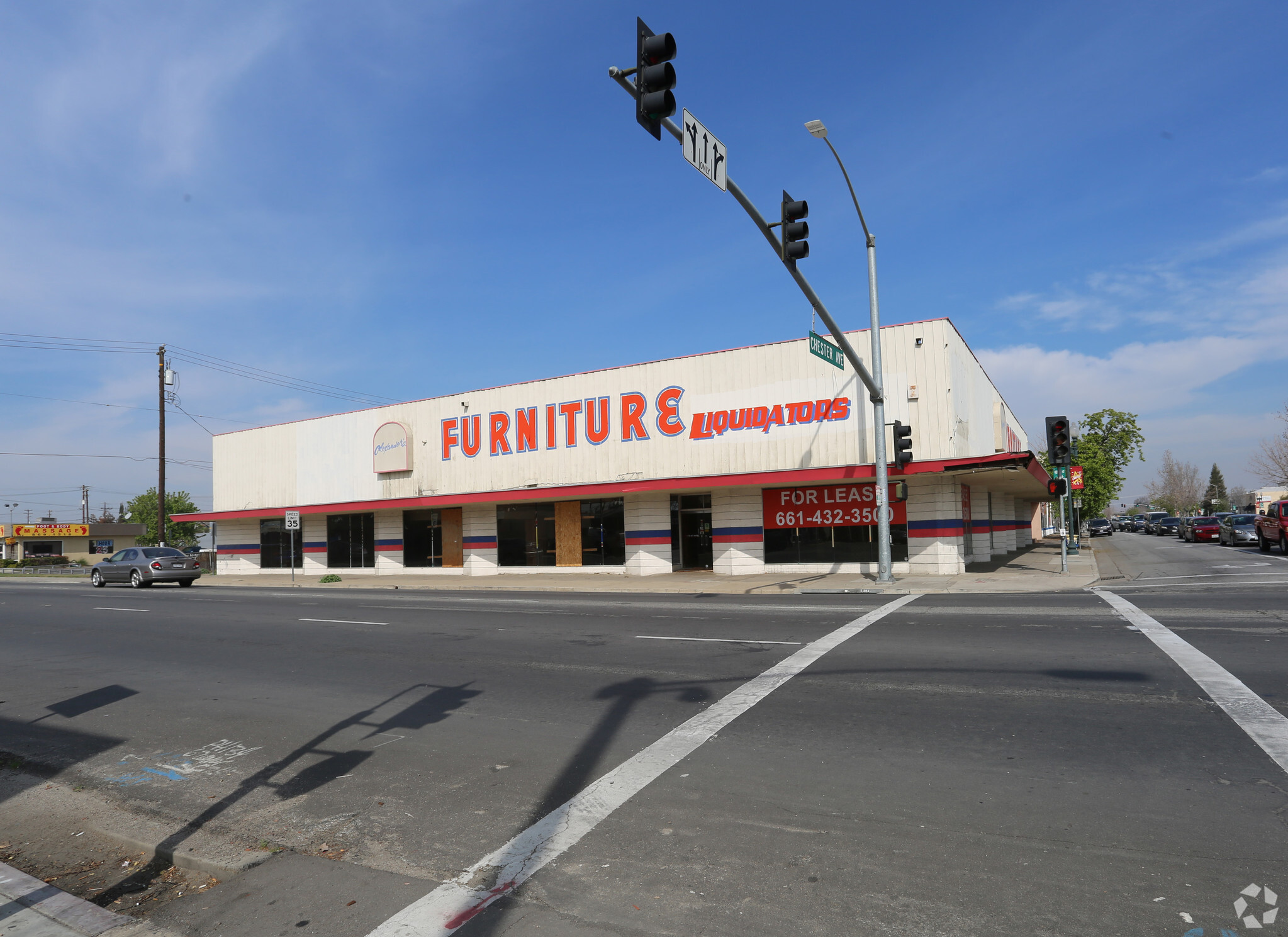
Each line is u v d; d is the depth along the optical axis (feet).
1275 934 11.23
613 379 89.45
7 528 232.12
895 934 11.68
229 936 12.66
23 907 13.99
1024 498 134.92
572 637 40.70
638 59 26.99
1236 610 41.06
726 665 31.63
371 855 15.49
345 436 114.73
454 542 106.93
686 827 15.88
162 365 135.13
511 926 12.39
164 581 99.81
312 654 38.81
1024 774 17.94
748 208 38.58
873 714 23.36
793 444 78.07
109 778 21.57
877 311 64.95
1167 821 15.11
